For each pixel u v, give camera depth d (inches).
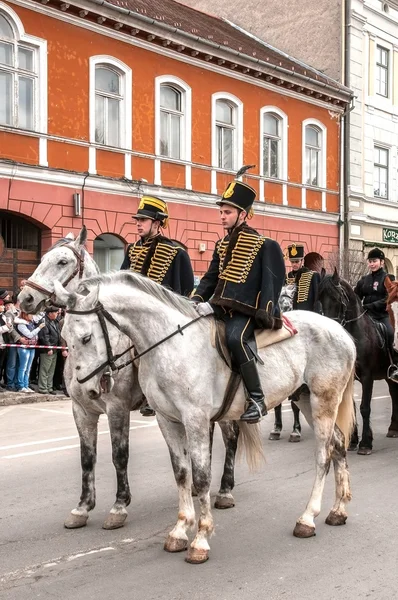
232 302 215.2
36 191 642.2
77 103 674.8
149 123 742.5
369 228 1034.1
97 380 200.7
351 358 242.7
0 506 264.1
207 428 207.9
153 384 210.8
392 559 203.5
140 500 269.3
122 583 187.6
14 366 547.5
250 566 199.0
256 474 309.4
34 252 661.9
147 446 372.8
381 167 1071.6
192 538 223.6
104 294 205.9
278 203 898.7
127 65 717.9
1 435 406.3
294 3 1048.2
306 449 363.6
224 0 1140.5
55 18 654.5
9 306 543.2
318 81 924.0
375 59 1050.1
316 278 401.4
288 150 912.3
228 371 216.5
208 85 806.5
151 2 892.6
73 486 293.3
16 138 629.9
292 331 231.0
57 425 437.7
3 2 613.6
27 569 198.8
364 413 354.3
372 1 1033.5
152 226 261.3
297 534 224.2
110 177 699.4
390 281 346.3
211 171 811.4
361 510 252.7
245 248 220.7
